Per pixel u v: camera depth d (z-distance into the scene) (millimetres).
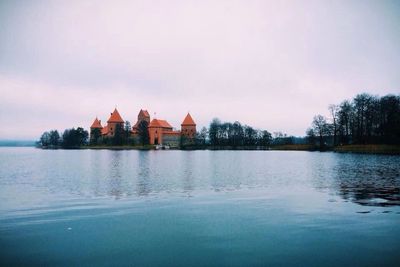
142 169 64000
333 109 150125
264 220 21812
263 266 14453
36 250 16625
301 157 107125
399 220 21453
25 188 37906
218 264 14727
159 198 30438
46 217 23094
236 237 18312
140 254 15969
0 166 75312
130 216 23219
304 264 14641
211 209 25328
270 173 54594
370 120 135125
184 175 51812
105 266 14688
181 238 18250
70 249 16719
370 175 49281
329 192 33281
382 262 14820
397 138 123812
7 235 18938
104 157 117438
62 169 65500
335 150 138625
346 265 14531
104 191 34906
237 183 41406
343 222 21078
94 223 21375
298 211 24328
